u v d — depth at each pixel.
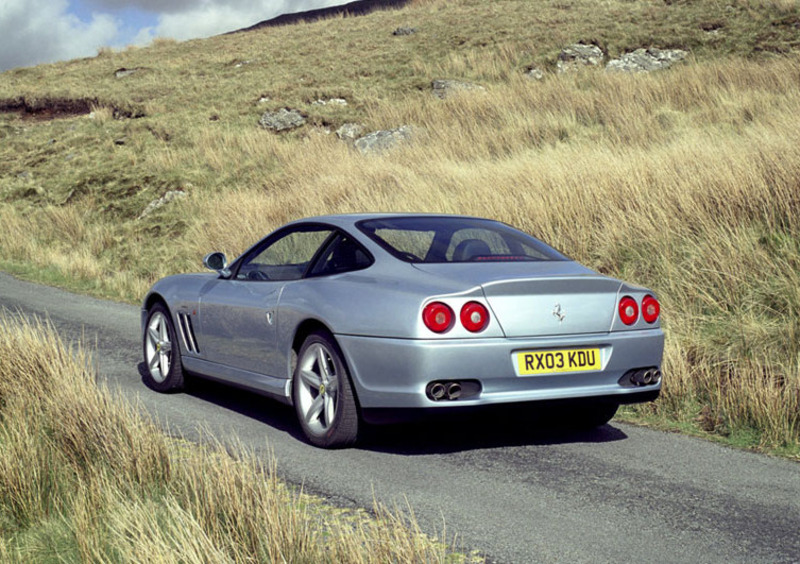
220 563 2.56
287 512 3.03
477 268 4.66
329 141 21.75
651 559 3.11
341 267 4.94
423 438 4.98
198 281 6.12
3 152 27.09
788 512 3.68
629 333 4.68
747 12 26.53
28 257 17.27
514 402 4.35
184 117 26.30
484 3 38.19
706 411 5.49
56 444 4.12
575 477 4.18
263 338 5.21
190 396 6.23
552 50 26.45
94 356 7.87
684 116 17.44
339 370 4.56
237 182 19.94
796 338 6.30
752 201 8.57
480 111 20.81
